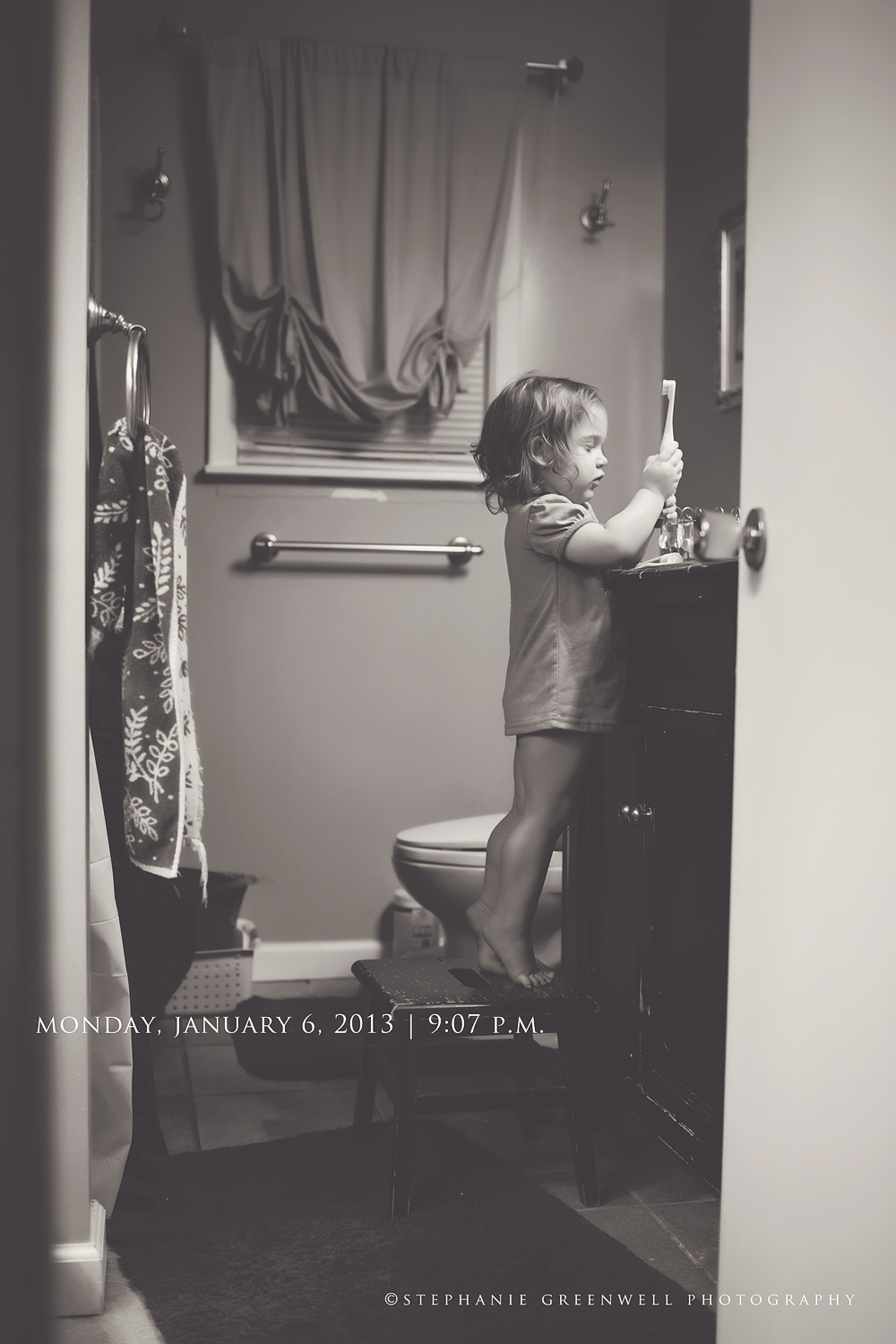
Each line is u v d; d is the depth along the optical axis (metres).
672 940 1.53
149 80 2.67
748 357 1.08
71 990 1.33
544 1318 1.30
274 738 2.79
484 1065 2.15
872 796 0.91
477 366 2.86
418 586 2.85
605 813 1.81
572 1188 1.66
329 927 2.82
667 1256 1.46
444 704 2.87
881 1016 0.90
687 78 2.78
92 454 1.67
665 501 1.77
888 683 0.90
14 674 1.18
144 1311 1.31
